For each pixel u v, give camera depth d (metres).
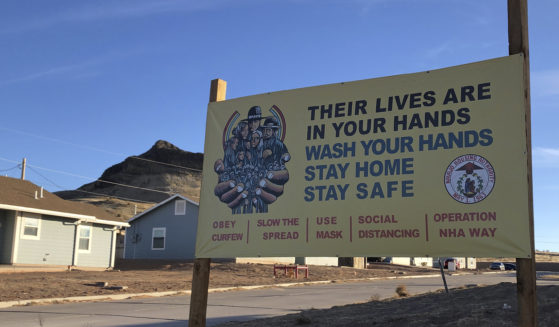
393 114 7.76
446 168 7.22
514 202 6.72
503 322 9.27
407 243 7.27
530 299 6.29
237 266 35.47
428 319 10.16
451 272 50.16
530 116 6.94
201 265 8.66
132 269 35.78
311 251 7.93
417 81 7.69
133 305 16.81
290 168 8.38
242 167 8.79
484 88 7.18
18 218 27.38
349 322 10.70
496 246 6.71
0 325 12.22
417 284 30.14
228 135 9.05
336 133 8.13
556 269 73.38
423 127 7.50
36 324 12.40
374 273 40.47
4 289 19.05
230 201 8.77
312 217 8.03
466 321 9.37
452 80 7.43
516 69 7.00
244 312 15.41
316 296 21.19
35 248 28.17
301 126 8.45
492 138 7.01
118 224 33.47
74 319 13.32
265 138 8.70
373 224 7.55
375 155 7.76
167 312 14.96
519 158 6.80
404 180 7.46
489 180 6.91
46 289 19.77
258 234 8.40
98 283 22.39
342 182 7.92
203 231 8.85
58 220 29.66
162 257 41.53
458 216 7.02
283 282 28.83
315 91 8.45
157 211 42.81
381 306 14.58
